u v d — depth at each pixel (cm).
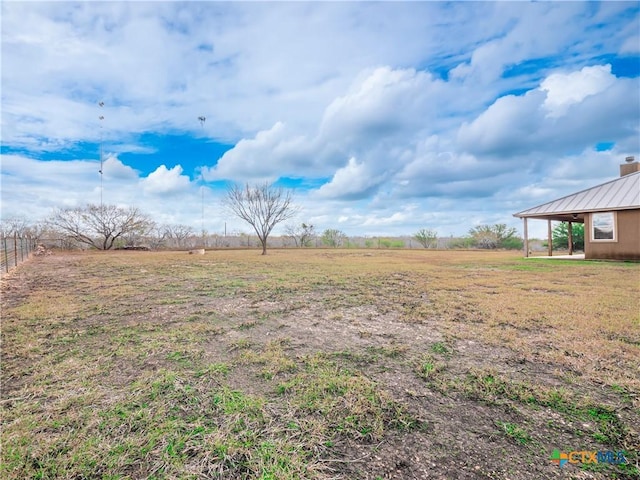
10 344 308
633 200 1050
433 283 655
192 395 206
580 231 1756
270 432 165
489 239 2405
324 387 214
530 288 583
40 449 152
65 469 139
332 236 2842
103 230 2416
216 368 248
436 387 214
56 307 463
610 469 137
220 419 178
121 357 274
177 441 158
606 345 287
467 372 238
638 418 175
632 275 730
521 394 203
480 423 172
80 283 696
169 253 1883
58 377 236
